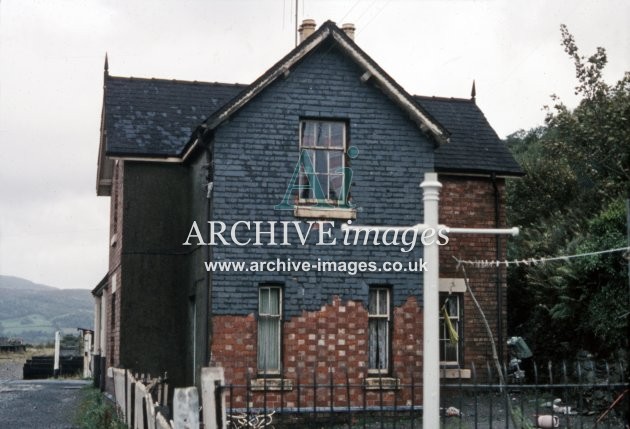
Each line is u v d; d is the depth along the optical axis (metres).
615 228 18.73
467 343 21.98
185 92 24.06
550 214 29.36
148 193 22.30
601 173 26.66
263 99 18.95
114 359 23.72
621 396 14.83
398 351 19.23
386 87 19.30
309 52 19.00
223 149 18.69
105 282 26.72
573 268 19.31
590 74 27.42
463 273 21.86
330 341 18.83
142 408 13.42
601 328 18.62
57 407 22.30
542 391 21.58
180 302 22.22
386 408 18.20
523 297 24.77
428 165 19.72
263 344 18.77
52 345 74.38
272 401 18.33
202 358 19.25
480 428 16.30
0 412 21.16
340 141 19.47
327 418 18.50
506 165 22.70
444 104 24.80
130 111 22.91
